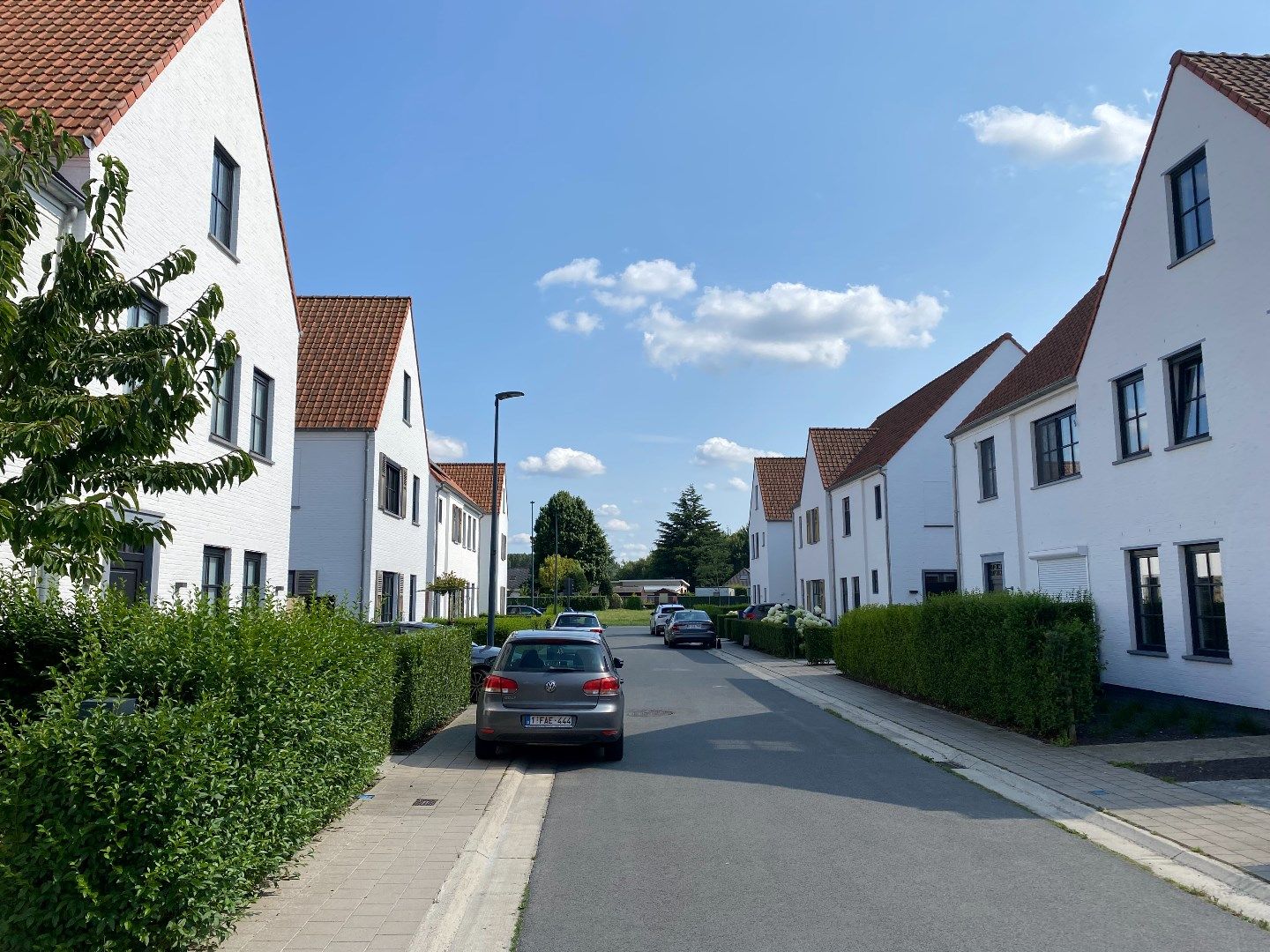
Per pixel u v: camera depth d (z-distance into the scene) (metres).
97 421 4.72
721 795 8.69
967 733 12.01
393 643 10.63
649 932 5.04
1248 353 12.08
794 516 43.72
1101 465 15.85
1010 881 5.92
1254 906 5.39
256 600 6.57
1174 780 8.57
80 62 10.62
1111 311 15.46
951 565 28.81
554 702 10.38
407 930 4.92
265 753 4.98
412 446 26.02
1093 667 10.77
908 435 29.25
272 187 15.01
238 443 13.58
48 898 3.78
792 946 4.80
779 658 28.98
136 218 10.19
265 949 4.61
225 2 12.87
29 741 3.77
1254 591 11.98
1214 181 12.73
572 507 93.38
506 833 7.34
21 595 5.87
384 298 25.19
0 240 4.71
